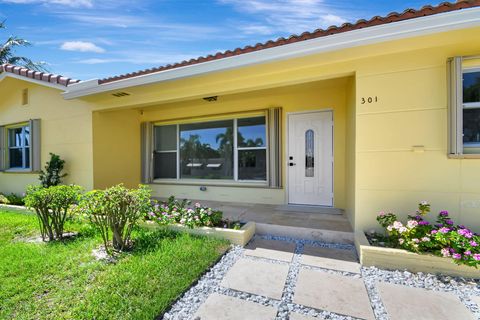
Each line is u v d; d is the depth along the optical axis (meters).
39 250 3.08
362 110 3.28
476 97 2.84
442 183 2.99
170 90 4.65
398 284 2.42
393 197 3.18
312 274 2.63
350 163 4.01
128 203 3.12
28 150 7.00
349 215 4.14
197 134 6.53
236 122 6.03
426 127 3.03
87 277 2.40
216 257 2.91
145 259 2.77
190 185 6.48
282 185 5.47
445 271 2.53
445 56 2.93
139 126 7.02
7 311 1.92
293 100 5.32
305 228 3.73
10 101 7.08
